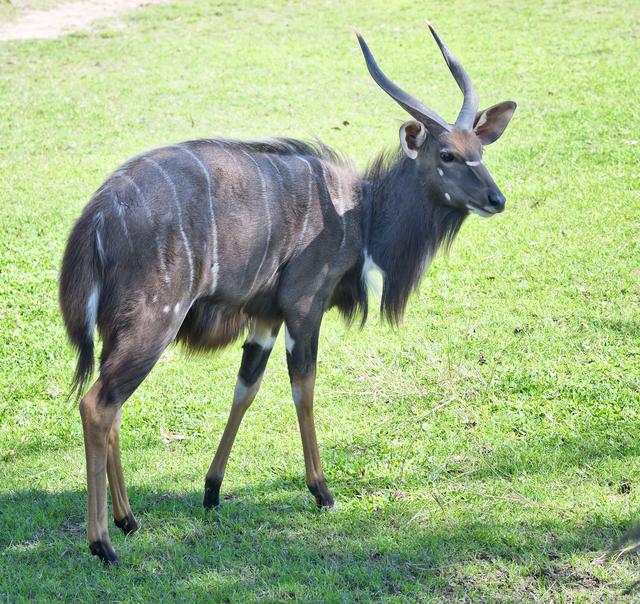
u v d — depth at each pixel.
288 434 8.15
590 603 5.82
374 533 6.65
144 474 7.52
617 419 8.05
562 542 6.45
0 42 23.30
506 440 7.86
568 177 13.85
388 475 7.44
